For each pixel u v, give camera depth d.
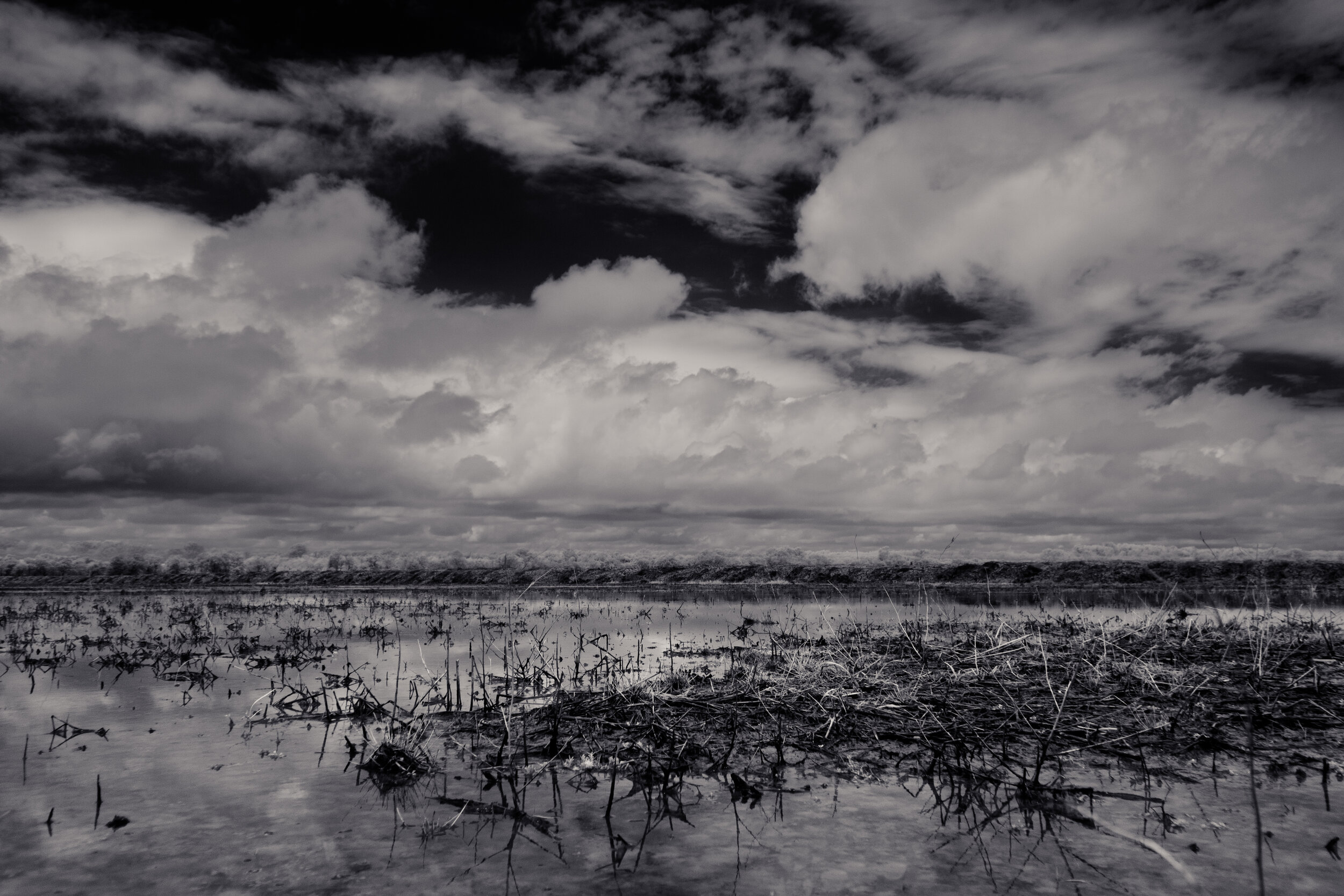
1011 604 28.77
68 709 11.75
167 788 7.82
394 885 5.55
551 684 13.09
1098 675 11.88
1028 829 6.62
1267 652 13.51
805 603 31.69
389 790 7.78
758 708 10.63
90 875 5.73
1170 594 19.22
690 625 22.95
